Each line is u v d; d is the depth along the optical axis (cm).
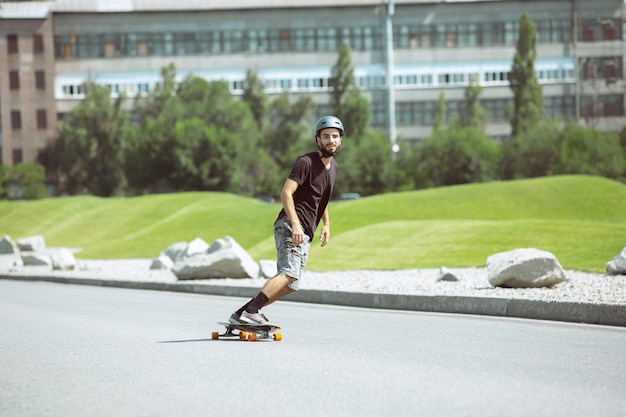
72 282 3588
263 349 1352
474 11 17975
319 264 3912
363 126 16362
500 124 18000
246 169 16050
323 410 872
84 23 17938
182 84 17000
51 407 934
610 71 17862
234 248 3212
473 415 828
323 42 18025
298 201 1424
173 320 1912
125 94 17112
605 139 13200
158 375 1120
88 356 1326
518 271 2339
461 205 6481
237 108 16088
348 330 1636
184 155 14638
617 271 2800
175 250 4412
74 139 16925
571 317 1777
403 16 17975
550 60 17862
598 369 1109
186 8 17950
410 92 17888
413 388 980
